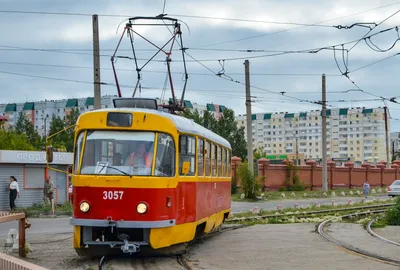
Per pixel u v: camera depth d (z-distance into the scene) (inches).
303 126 6176.2
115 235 501.4
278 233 761.0
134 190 483.8
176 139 516.1
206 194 632.4
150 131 502.9
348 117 6033.5
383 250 580.7
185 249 546.6
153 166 492.4
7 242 599.8
